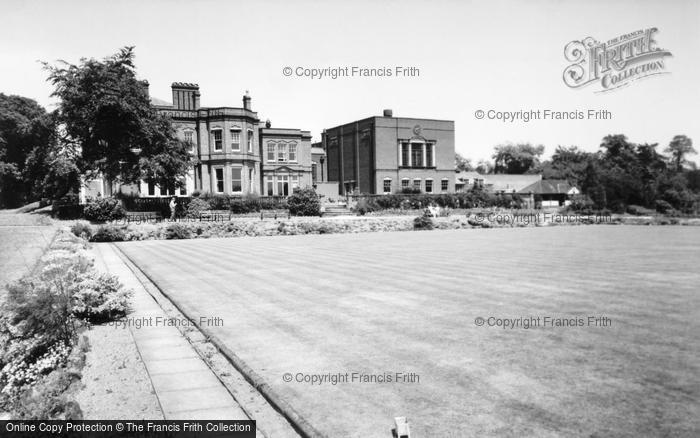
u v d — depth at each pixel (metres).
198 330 7.92
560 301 9.61
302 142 49.59
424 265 14.95
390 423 4.52
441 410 4.79
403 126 55.66
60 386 5.46
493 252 18.70
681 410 4.72
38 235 22.02
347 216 41.78
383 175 54.62
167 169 34.78
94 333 7.92
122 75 33.47
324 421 4.57
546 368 5.90
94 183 40.56
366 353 6.54
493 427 4.42
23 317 7.25
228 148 43.09
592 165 60.44
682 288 10.91
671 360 6.14
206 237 28.59
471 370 5.86
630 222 42.28
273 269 14.37
